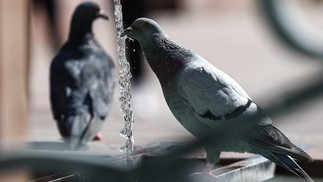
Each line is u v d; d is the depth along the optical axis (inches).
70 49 449.4
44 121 592.7
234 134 123.1
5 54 416.5
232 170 313.1
